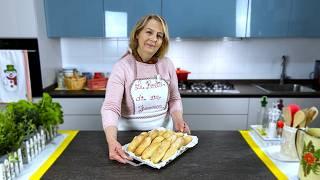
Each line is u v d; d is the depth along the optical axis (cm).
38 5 208
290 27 224
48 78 229
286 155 102
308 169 80
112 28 224
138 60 137
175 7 220
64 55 260
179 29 224
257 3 219
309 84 258
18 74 207
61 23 221
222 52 262
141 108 139
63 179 86
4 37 204
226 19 223
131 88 133
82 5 219
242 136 124
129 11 220
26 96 211
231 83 261
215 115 222
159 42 131
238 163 98
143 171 91
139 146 99
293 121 100
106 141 117
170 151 98
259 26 224
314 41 258
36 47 206
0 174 80
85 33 224
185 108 220
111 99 124
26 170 92
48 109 110
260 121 140
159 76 140
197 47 261
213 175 89
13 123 92
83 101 217
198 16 222
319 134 85
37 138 103
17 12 200
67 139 119
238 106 220
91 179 86
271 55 262
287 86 261
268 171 92
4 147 86
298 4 220
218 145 114
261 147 112
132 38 134
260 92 222
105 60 262
